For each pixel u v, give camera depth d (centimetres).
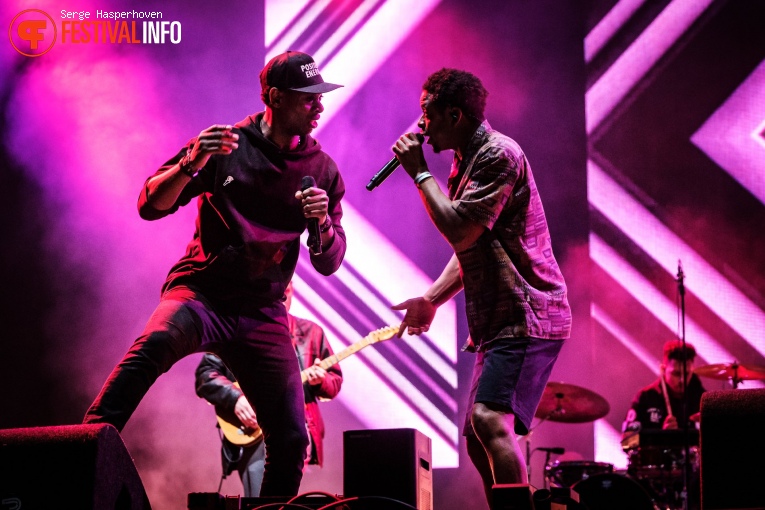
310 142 312
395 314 661
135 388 271
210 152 277
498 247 267
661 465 519
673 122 661
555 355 269
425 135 281
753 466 185
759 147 652
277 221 303
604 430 641
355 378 659
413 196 672
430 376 654
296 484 299
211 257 297
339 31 686
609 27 673
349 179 675
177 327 283
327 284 668
